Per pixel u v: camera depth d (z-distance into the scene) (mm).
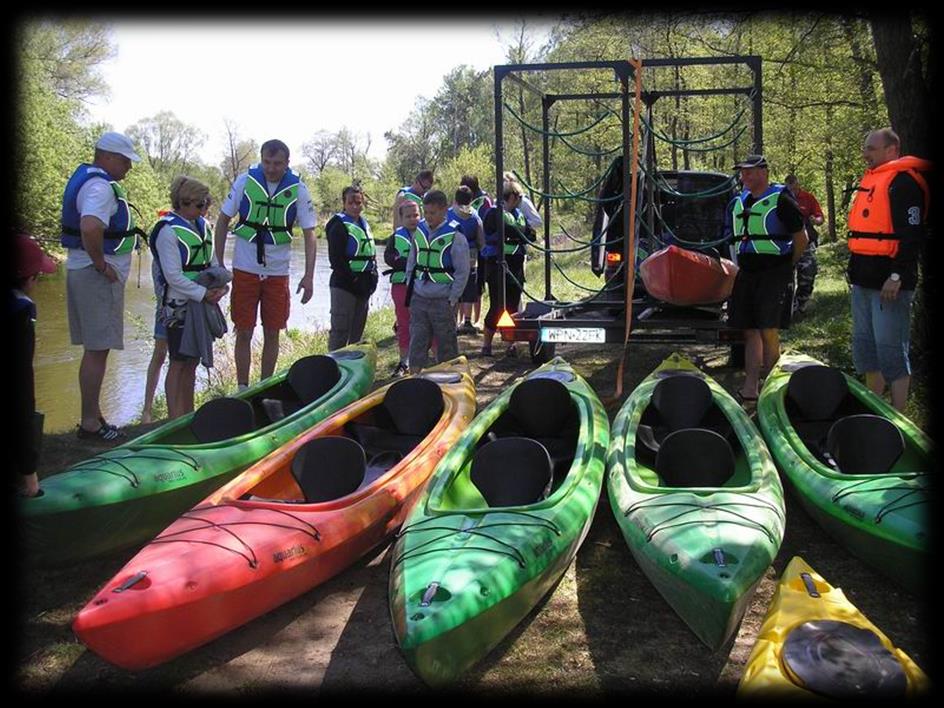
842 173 14383
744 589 3453
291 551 4020
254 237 6875
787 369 6488
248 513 4207
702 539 3752
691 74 17750
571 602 4145
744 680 2789
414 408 5902
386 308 14281
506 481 4574
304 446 4711
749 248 6570
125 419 9227
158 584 3553
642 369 8516
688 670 3557
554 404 5691
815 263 10438
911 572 3979
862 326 5992
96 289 6109
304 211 7027
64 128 21500
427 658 3217
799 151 15773
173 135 59156
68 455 6078
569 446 5586
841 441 4977
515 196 8586
